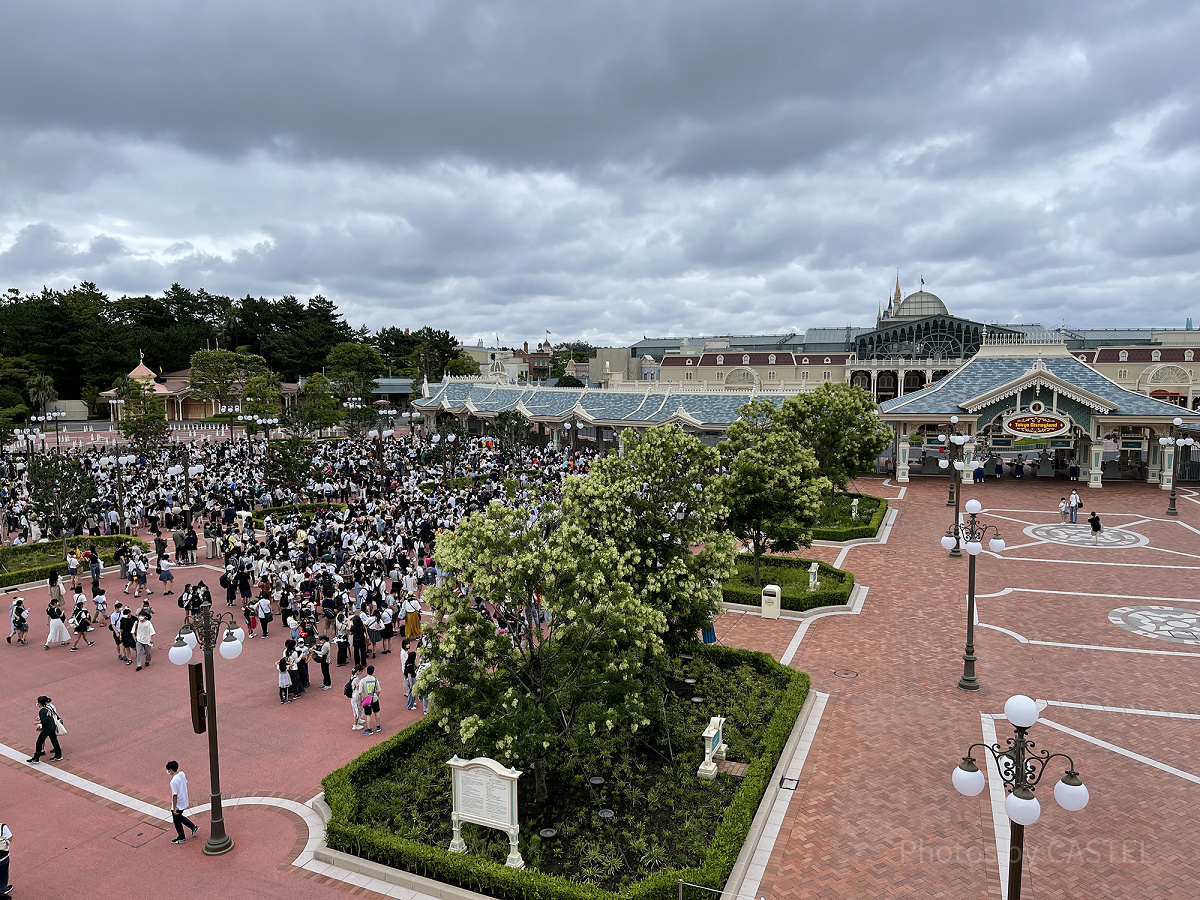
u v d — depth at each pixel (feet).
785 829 55.83
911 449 284.61
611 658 58.59
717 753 65.05
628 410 263.49
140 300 519.19
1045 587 114.73
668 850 53.06
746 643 93.81
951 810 58.03
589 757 65.05
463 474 215.72
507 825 50.83
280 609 106.22
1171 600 107.45
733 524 109.29
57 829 57.26
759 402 157.99
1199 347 331.36
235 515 152.35
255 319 521.65
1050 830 55.36
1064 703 75.82
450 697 56.08
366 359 474.90
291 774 65.16
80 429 383.24
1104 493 193.47
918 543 143.74
